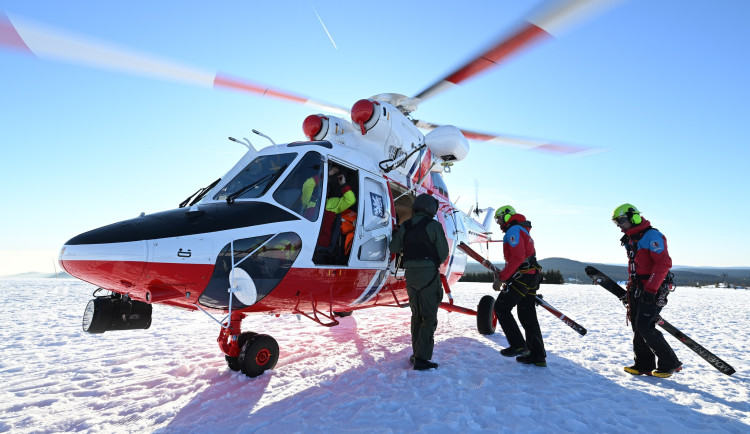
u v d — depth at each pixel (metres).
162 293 2.81
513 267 3.86
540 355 3.84
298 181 3.52
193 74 3.43
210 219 3.04
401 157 4.71
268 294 3.21
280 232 3.22
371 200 4.03
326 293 3.67
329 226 3.69
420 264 3.61
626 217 3.72
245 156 3.89
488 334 5.55
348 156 4.01
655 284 3.48
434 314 3.66
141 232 2.79
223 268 2.93
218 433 2.38
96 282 2.79
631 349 4.84
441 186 5.92
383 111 4.43
